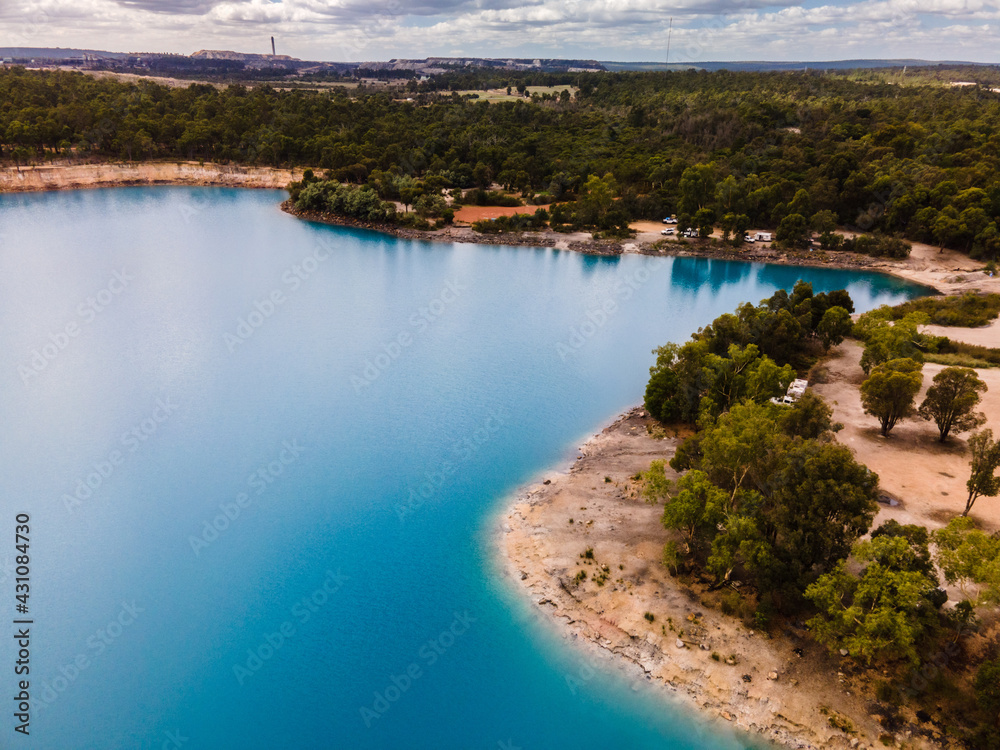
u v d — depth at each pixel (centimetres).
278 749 5206
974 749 4825
